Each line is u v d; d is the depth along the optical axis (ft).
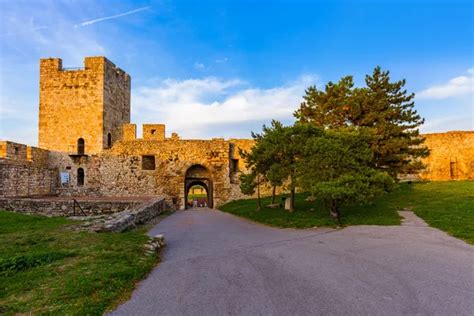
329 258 30.40
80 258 28.43
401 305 18.72
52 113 127.54
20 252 30.25
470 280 23.06
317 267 27.30
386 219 52.42
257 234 48.11
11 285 21.39
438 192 79.66
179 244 40.96
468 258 29.14
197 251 36.06
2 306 18.03
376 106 75.00
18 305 18.21
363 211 61.93
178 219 75.00
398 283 22.59
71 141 126.72
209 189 121.60
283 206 78.48
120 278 23.47
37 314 17.11
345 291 21.22
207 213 92.43
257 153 69.15
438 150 125.70
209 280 24.29
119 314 17.95
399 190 86.53
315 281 23.44
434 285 22.07
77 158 118.62
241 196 115.55
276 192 115.44
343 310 18.15
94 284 21.62
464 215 50.31
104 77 128.77
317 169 54.90
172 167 115.55
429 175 125.80
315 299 19.90
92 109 127.44
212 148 116.88
